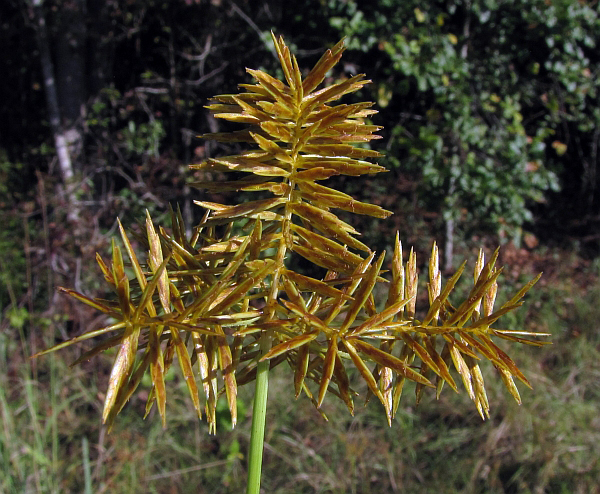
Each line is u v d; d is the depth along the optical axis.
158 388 0.41
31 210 4.36
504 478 3.11
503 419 3.27
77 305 4.00
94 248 4.20
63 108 4.71
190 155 4.98
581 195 5.43
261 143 0.48
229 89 5.06
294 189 0.51
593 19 4.57
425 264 4.29
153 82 5.01
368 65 4.67
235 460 3.07
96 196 4.76
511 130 4.49
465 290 4.14
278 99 0.49
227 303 0.46
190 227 4.57
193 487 2.97
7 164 4.67
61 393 3.36
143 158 4.75
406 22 4.29
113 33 4.92
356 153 0.48
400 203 4.35
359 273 0.47
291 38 4.72
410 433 3.26
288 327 0.50
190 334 0.49
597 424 3.31
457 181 4.32
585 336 4.05
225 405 3.07
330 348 0.46
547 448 3.09
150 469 3.05
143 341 0.54
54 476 2.76
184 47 5.08
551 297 4.33
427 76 4.23
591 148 5.48
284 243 0.49
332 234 0.48
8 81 5.18
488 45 4.64
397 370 0.45
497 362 0.47
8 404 3.15
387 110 4.77
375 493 3.03
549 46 4.56
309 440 3.22
